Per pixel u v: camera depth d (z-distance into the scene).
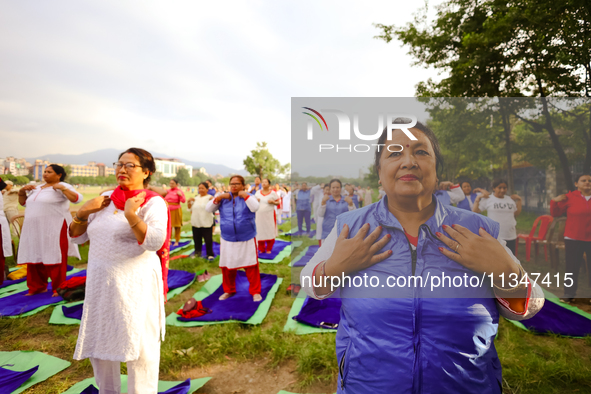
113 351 1.91
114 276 1.92
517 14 5.54
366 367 1.67
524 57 6.09
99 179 93.38
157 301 2.11
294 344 3.27
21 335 3.57
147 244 1.92
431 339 1.61
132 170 2.01
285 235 10.82
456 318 1.60
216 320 3.90
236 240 4.48
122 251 1.94
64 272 4.71
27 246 4.57
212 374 2.90
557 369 2.69
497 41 6.04
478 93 6.93
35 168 72.06
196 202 6.95
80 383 2.63
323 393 2.59
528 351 3.04
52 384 2.68
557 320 3.48
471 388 1.61
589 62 5.23
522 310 1.67
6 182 6.38
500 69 6.61
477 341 1.62
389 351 1.63
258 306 4.32
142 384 2.04
